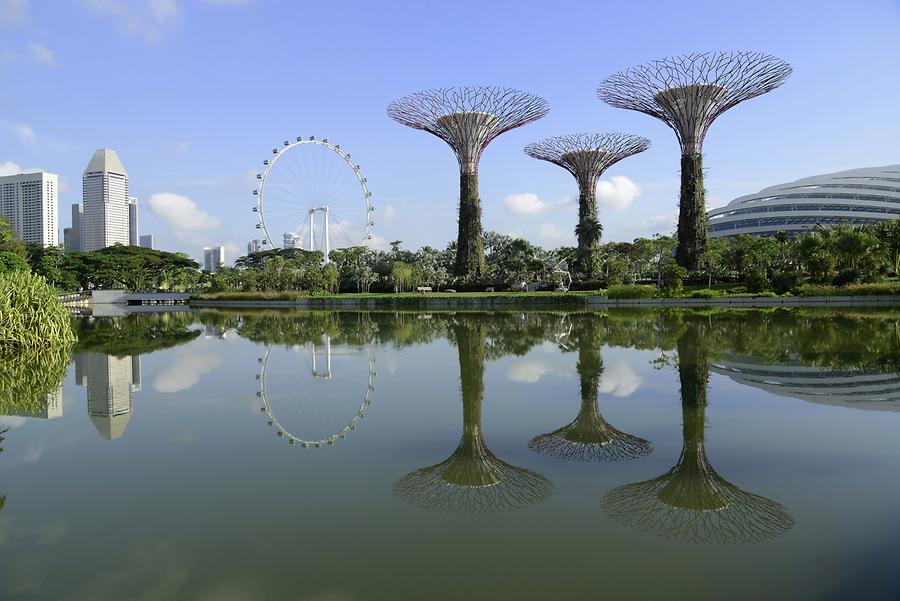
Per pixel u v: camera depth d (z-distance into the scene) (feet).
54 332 83.30
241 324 137.80
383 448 31.86
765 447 30.94
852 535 20.54
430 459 29.81
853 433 33.42
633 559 19.08
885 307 152.56
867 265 193.47
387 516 22.75
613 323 116.16
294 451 31.65
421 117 257.96
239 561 19.22
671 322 115.03
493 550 19.77
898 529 20.94
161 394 48.80
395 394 46.88
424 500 24.30
